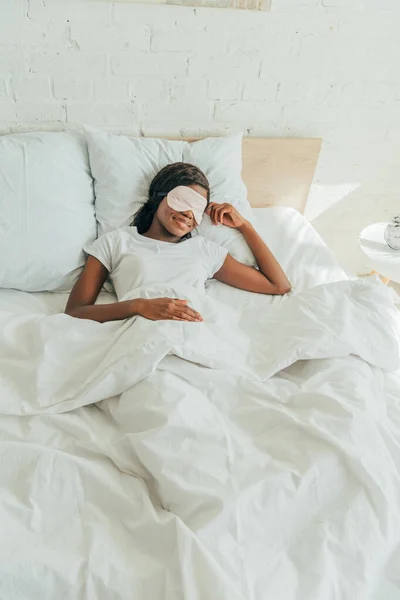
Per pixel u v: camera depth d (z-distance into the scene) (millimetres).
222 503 792
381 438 948
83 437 952
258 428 988
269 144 1807
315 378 1059
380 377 1153
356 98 1853
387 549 800
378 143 1990
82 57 1517
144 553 783
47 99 1565
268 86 1740
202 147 1629
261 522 802
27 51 1466
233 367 1083
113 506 842
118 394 1045
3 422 983
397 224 1730
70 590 711
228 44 1616
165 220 1427
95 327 1155
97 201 1533
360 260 2330
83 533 799
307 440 930
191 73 1641
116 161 1515
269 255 1518
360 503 837
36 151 1427
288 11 1605
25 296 1381
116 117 1661
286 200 1975
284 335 1181
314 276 1561
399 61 1805
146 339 1048
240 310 1332
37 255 1360
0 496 828
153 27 1521
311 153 1872
